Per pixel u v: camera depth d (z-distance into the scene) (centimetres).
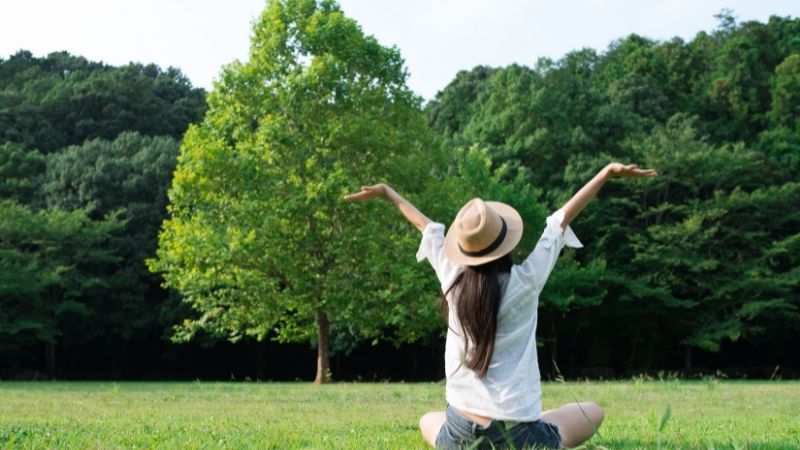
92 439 504
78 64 5153
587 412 407
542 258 372
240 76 2202
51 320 3362
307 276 2219
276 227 2181
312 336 2420
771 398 1201
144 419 750
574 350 3950
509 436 348
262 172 2180
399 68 2317
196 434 553
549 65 4241
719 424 653
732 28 5581
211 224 2192
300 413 871
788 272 3434
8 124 4059
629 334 3694
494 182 3117
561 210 393
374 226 2233
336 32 2230
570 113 3884
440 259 391
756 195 3403
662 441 465
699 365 3938
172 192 2208
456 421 373
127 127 4228
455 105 4472
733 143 4025
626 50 4900
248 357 4112
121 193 3678
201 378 4066
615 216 3544
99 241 3462
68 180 3675
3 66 5028
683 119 4028
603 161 3562
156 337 3869
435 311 2244
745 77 4284
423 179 2333
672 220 3638
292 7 2273
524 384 365
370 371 4128
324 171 2194
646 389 1467
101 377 3919
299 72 2233
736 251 3488
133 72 4916
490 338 357
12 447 452
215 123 2252
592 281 3319
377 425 663
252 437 524
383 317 2294
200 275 2194
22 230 3303
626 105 4075
